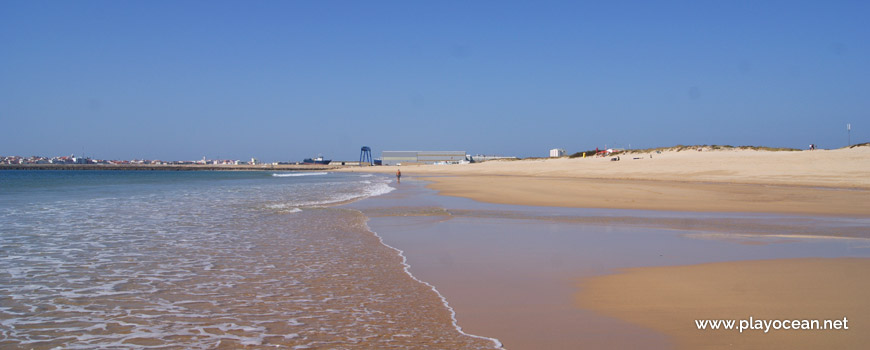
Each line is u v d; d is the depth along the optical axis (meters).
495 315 6.65
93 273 9.30
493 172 94.00
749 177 46.12
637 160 91.25
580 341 5.65
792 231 14.85
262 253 11.29
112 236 13.90
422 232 14.79
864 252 10.98
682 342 5.55
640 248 11.81
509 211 21.30
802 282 8.07
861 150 62.69
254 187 45.94
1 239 13.36
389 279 8.76
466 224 16.81
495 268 9.60
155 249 11.82
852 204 23.11
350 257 10.80
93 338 5.95
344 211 21.17
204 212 20.73
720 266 9.47
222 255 11.05
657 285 8.04
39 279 8.86
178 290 8.09
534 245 12.33
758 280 8.25
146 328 6.29
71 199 29.58
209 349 5.57
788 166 52.69
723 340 5.57
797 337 5.62
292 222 17.22
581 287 8.02
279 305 7.22
